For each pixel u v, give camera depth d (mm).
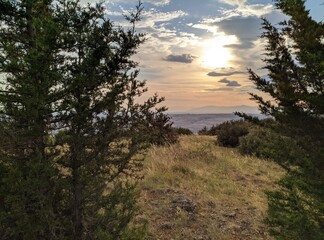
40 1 4613
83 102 4441
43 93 4223
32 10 4652
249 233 8523
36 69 4094
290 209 5914
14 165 4551
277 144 5406
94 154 4738
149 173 11992
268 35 5191
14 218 4539
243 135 21672
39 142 4527
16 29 4809
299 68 4895
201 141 22922
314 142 4992
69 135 4633
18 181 4285
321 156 4895
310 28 4828
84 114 4453
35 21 4215
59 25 4281
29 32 4750
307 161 5109
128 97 4805
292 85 5207
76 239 4723
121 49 4398
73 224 4727
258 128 5625
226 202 10609
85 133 4672
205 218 9141
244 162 16469
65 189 4809
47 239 4645
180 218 8820
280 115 5098
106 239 4742
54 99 4438
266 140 5766
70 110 4477
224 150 19953
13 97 4363
